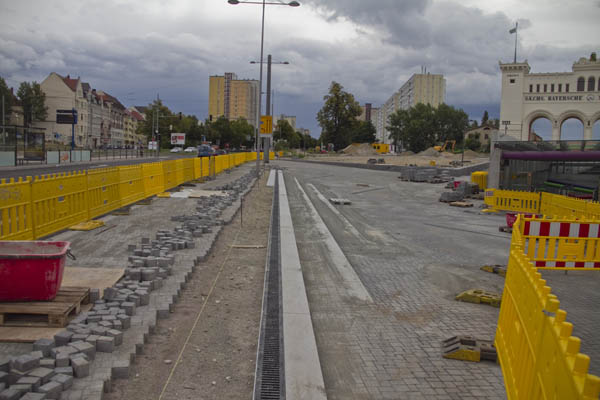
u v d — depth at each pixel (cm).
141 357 457
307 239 1145
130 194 1445
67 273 663
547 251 902
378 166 4819
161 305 569
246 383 418
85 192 1116
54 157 3978
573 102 8119
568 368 197
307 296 702
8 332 462
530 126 8538
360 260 949
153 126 9162
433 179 3312
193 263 773
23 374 369
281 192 2216
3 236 766
